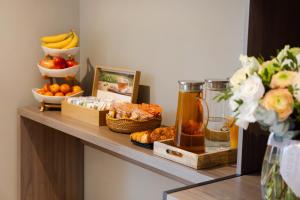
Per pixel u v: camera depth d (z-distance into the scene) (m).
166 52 1.84
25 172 2.38
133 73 1.92
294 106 0.79
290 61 0.83
